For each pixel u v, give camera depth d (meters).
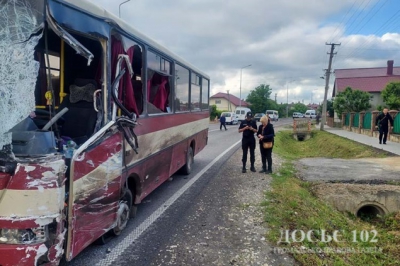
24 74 2.82
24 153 2.93
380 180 9.41
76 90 4.23
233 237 5.09
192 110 9.37
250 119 10.02
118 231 4.89
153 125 5.87
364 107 36.53
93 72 4.35
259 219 5.88
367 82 48.16
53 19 3.04
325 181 9.45
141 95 5.34
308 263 4.35
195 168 10.72
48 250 2.92
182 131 8.26
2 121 2.76
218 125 42.09
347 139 22.00
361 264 5.02
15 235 2.80
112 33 4.11
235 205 6.69
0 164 2.78
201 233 5.23
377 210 8.43
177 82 7.61
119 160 4.17
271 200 7.05
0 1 2.76
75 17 3.34
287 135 32.97
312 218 6.22
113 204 4.15
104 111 3.85
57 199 2.94
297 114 83.81
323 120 35.81
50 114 3.59
